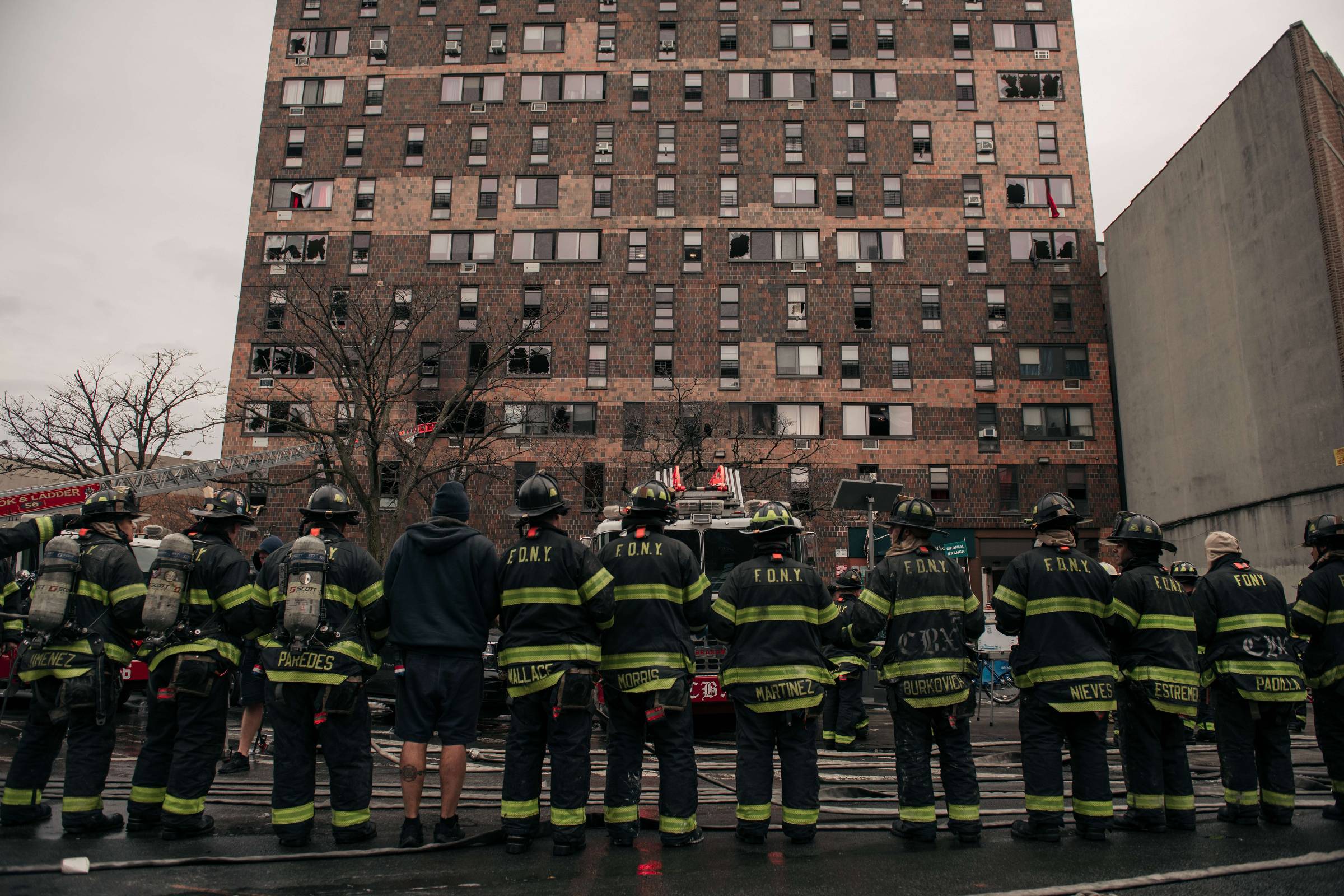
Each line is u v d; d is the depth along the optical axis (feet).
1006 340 111.65
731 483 44.09
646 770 29.63
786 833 18.15
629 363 111.14
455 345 97.50
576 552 17.84
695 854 17.24
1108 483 108.58
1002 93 116.98
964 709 18.40
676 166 115.55
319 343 93.15
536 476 18.75
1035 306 112.47
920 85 117.08
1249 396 86.69
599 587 17.56
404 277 113.19
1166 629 19.30
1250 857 16.89
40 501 58.08
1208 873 15.37
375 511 80.23
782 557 19.02
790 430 109.70
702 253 113.50
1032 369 111.34
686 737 18.30
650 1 119.55
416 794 17.74
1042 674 18.53
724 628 18.72
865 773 28.76
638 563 18.60
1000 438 109.50
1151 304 104.01
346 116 117.29
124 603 18.71
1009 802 22.86
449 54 118.83
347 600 18.20
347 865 16.12
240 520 19.60
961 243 113.70
